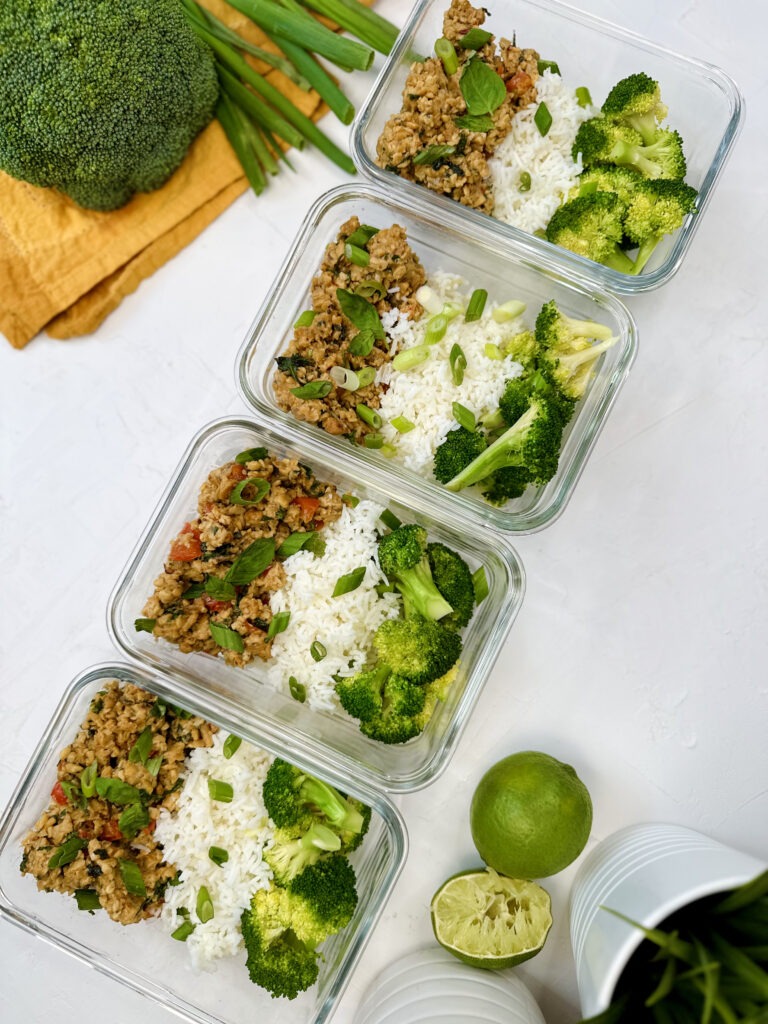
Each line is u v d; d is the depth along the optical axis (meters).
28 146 0.58
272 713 0.59
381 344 0.59
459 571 0.58
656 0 0.62
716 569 0.62
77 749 0.56
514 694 0.62
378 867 0.57
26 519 0.63
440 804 0.61
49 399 0.63
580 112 0.60
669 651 0.62
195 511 0.58
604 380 0.59
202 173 0.62
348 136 0.63
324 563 0.57
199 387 0.63
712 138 0.61
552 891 0.61
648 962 0.48
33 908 0.57
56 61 0.55
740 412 0.63
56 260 0.62
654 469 0.63
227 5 0.62
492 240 0.60
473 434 0.58
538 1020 0.57
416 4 0.58
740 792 0.62
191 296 0.63
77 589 0.63
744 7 0.61
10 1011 0.61
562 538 0.62
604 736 0.62
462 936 0.57
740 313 0.62
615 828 0.62
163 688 0.57
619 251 0.60
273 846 0.56
